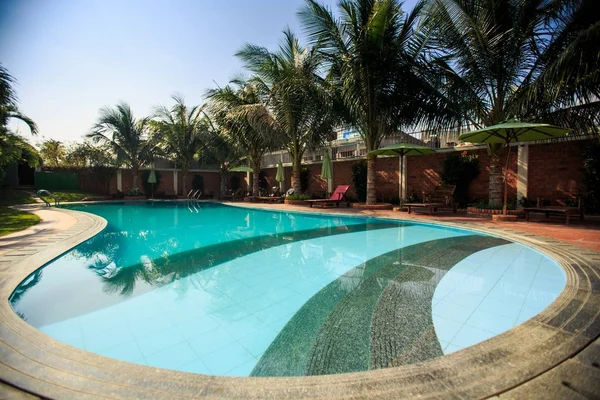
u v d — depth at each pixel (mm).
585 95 7711
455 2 8852
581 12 7641
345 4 10648
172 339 2670
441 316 2941
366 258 5219
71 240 6453
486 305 3156
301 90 13258
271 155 24781
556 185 10250
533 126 7164
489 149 10102
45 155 31656
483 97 9859
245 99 15930
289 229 8625
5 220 9602
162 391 1733
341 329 2797
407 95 11188
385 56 10828
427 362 1982
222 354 2438
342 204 14836
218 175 28000
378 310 3148
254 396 1688
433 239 6676
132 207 16828
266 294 3703
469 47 9492
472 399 1633
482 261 4805
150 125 22234
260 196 19609
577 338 2225
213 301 3508
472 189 12289
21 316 3125
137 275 4480
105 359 2072
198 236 7676
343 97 12031
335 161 17406
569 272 3861
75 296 3660
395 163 14750
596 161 9203
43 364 2006
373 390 1723
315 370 2201
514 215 8609
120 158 22688
